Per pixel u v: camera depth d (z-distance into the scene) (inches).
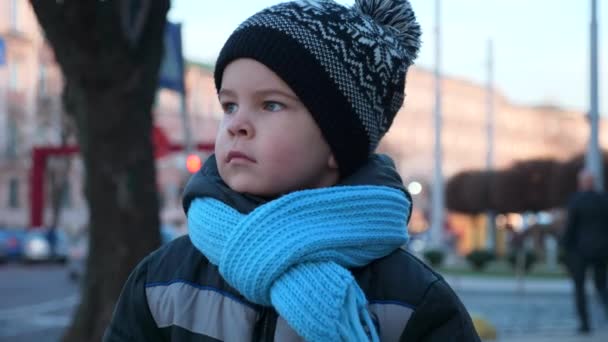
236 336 57.6
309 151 58.1
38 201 422.6
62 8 195.2
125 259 211.2
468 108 3002.0
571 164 1097.4
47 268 1103.6
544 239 1179.9
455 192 1470.2
